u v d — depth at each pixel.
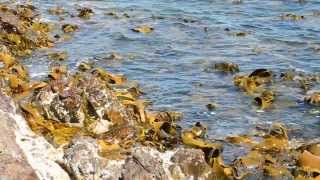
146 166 10.72
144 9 32.16
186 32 26.72
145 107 16.61
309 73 20.27
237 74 20.06
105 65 21.05
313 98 17.09
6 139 10.73
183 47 23.94
